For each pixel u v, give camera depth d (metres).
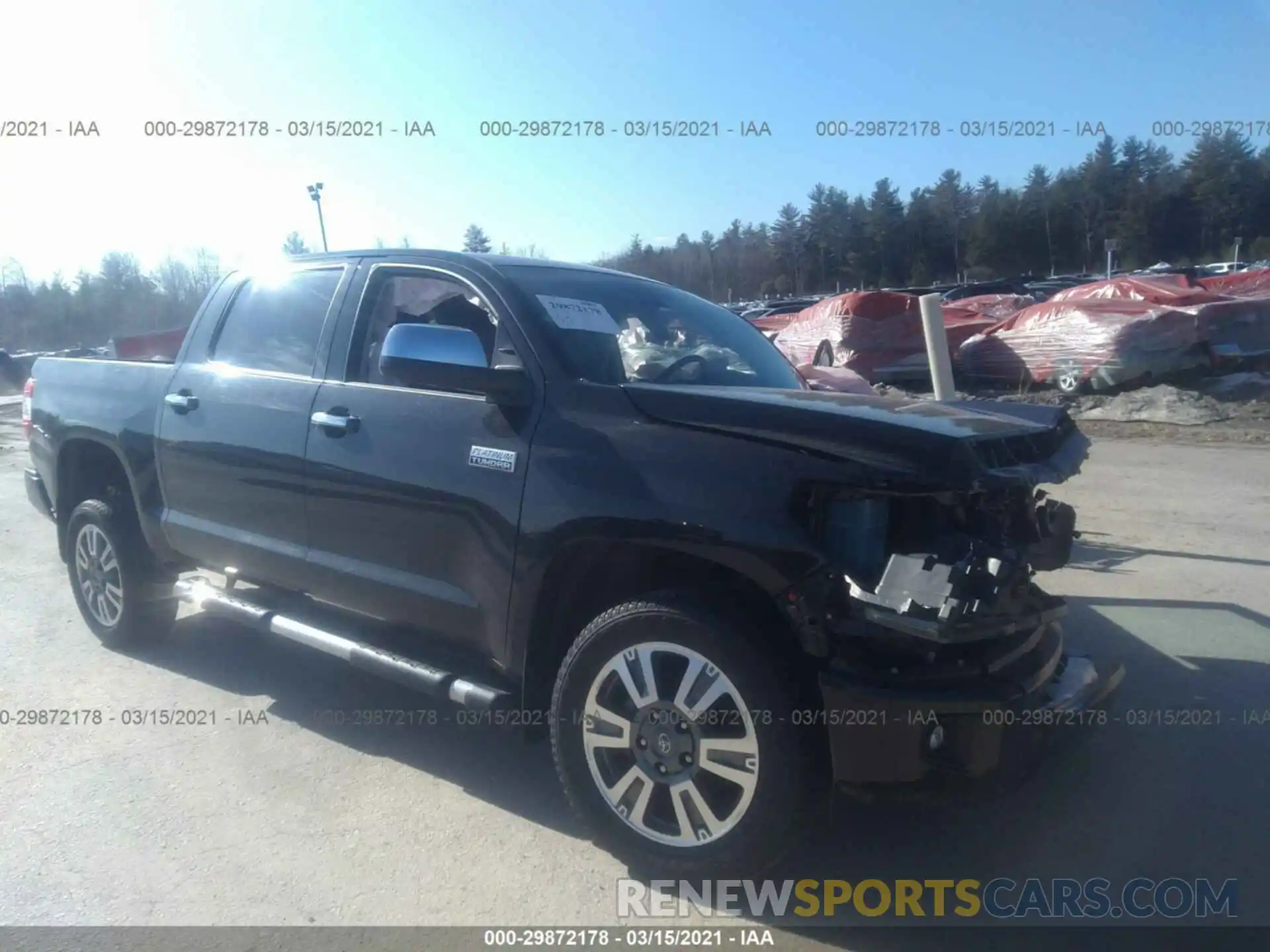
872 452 3.07
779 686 3.07
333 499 4.19
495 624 3.66
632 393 3.53
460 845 3.62
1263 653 5.33
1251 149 66.69
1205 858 3.51
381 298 4.43
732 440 3.25
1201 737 4.39
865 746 2.99
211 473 4.75
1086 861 3.51
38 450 5.93
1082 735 3.65
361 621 4.38
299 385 4.45
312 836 3.68
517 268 4.29
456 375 3.56
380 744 4.43
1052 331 16.50
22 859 3.53
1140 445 12.70
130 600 5.46
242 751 4.36
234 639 5.82
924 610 2.85
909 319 17.50
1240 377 15.69
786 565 3.03
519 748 4.41
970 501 3.29
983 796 3.09
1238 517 8.55
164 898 3.30
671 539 3.20
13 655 5.57
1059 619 3.46
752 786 3.11
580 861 3.52
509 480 3.59
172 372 5.12
